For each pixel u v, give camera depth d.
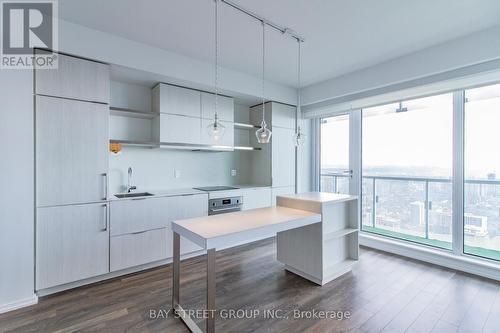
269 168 4.18
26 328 1.79
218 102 3.67
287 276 2.66
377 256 3.23
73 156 2.36
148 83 3.22
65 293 2.29
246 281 2.54
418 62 2.92
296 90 4.43
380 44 2.78
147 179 3.42
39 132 2.20
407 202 3.70
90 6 2.10
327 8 2.13
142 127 3.37
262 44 2.80
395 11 2.17
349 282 2.51
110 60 2.55
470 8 2.11
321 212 2.38
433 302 2.13
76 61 2.39
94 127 2.48
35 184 2.19
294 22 2.36
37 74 2.20
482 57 2.45
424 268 2.85
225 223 1.98
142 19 2.31
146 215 2.81
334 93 3.86
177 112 3.26
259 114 4.39
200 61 3.21
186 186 3.79
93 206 2.47
